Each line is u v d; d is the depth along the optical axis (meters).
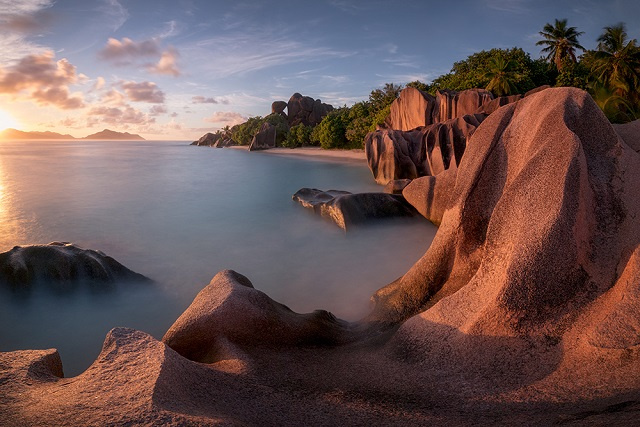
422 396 3.73
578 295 4.09
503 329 4.14
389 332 5.68
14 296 10.02
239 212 24.16
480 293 4.71
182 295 11.86
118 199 29.69
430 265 6.18
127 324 9.98
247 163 65.00
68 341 9.15
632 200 4.60
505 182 5.78
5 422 2.43
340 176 43.34
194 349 5.11
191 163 66.75
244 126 145.25
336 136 85.31
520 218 4.65
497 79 50.25
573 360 3.63
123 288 11.36
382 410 3.45
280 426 3.12
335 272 13.29
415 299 6.14
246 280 6.77
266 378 4.08
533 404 3.30
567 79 50.03
